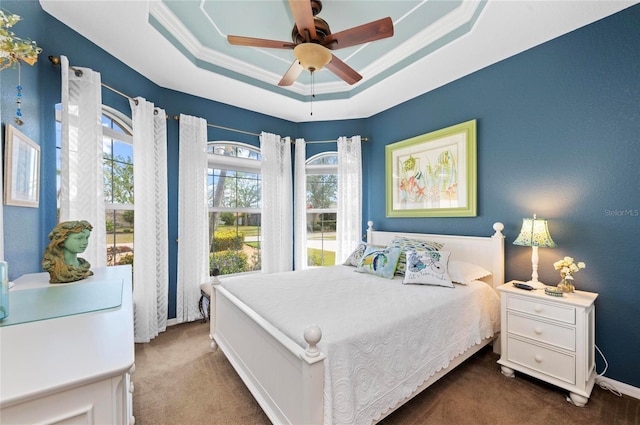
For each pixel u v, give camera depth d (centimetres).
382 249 272
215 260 351
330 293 195
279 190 380
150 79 284
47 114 188
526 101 234
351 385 125
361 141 390
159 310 283
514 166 242
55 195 194
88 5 183
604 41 195
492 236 248
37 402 60
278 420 140
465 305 199
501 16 192
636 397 179
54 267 136
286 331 141
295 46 183
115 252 263
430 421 159
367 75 302
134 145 253
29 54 120
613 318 191
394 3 203
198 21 224
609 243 193
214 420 162
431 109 309
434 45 238
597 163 198
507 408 170
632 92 184
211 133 336
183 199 304
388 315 157
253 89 307
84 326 88
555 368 182
